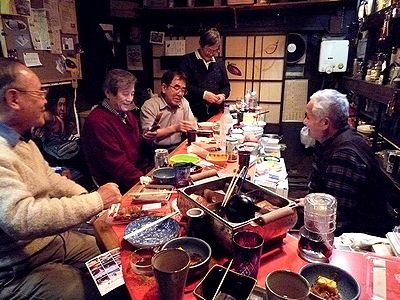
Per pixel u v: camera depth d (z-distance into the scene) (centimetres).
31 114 140
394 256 115
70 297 134
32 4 281
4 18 253
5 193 117
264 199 120
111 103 220
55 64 315
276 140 255
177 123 289
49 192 158
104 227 127
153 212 136
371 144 298
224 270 84
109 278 103
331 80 429
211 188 130
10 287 138
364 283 92
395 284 92
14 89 132
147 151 272
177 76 278
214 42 358
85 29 362
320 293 83
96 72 375
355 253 107
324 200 121
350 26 404
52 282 136
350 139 168
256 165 201
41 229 119
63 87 329
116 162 212
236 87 459
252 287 79
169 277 75
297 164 457
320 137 184
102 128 212
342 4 393
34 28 285
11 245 135
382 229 172
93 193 136
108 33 424
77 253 168
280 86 444
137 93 441
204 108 375
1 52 255
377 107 301
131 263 99
